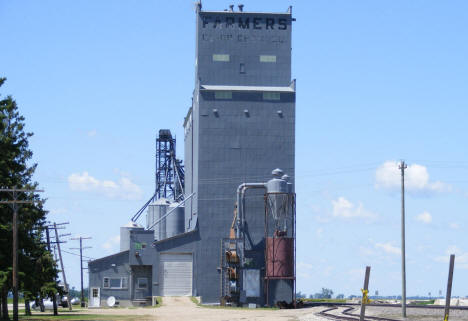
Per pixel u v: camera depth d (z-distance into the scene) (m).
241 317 75.00
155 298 121.62
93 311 103.81
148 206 152.25
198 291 121.50
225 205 122.50
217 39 129.12
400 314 75.06
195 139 129.25
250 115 123.94
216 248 122.38
